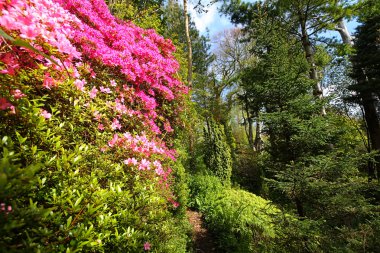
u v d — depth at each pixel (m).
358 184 4.34
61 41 1.79
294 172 4.24
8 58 1.47
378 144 12.18
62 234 1.24
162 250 2.27
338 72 14.77
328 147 5.43
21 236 1.11
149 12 9.41
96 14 3.95
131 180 2.18
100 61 3.10
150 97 4.37
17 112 1.45
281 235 4.10
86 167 1.82
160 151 3.04
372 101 12.14
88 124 2.28
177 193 4.79
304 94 5.59
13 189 0.87
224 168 10.48
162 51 5.66
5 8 1.39
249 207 6.89
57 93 1.96
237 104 20.14
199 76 18.42
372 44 11.47
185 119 5.80
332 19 9.24
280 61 5.41
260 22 6.39
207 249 5.38
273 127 4.99
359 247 3.54
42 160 1.47
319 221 3.81
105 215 1.54
